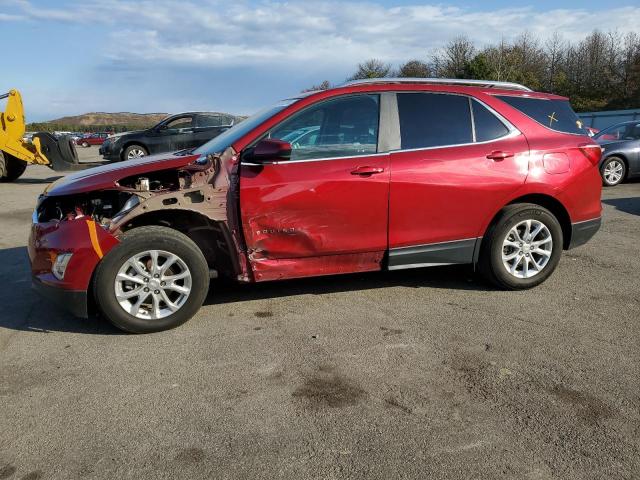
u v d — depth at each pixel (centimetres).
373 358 354
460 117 449
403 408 295
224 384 324
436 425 278
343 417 287
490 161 445
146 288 392
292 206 405
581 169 472
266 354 362
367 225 425
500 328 398
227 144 421
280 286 500
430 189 431
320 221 414
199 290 402
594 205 487
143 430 279
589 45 4831
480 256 466
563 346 367
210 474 245
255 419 287
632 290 478
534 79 4684
